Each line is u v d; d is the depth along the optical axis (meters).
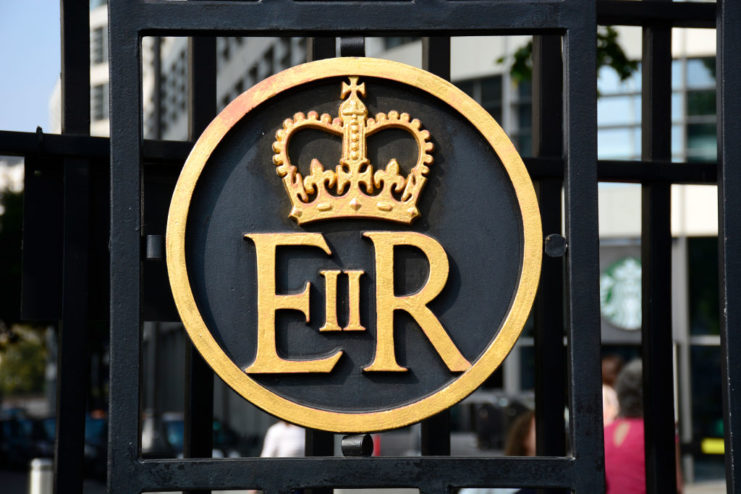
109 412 1.82
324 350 1.86
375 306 1.86
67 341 2.12
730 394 1.97
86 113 2.20
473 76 20.39
